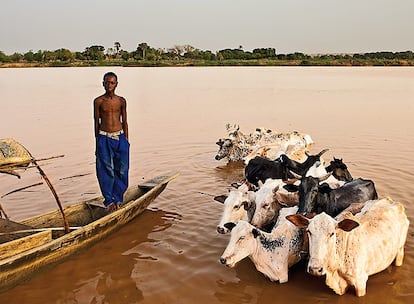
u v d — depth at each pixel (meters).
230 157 13.66
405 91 34.91
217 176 12.28
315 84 43.03
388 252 6.70
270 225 8.05
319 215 6.30
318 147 15.15
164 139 16.91
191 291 6.81
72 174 12.43
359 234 6.47
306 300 6.49
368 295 6.52
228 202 7.77
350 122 20.25
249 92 35.22
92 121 21.39
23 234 7.57
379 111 23.62
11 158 7.14
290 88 38.69
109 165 8.70
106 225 8.20
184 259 7.74
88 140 16.89
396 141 15.88
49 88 40.34
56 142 16.61
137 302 6.60
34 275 7.18
